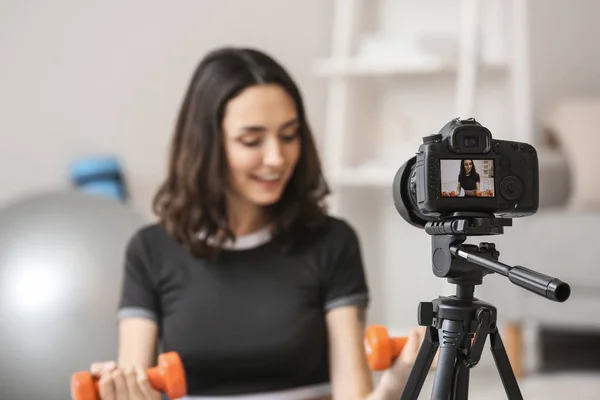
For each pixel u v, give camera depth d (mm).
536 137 4250
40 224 2533
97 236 2531
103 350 2467
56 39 3596
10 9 3545
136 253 1803
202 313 1729
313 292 1764
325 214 1842
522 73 3920
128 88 3695
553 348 4102
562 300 897
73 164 3504
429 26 3955
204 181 1732
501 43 3977
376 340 1370
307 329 1729
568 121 3842
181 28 3785
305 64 4051
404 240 4082
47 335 2426
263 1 3941
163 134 3748
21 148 3559
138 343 1755
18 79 3555
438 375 1091
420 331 1388
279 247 1767
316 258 1776
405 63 3785
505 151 1116
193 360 1723
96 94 3650
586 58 4398
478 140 1103
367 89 4023
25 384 2443
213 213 1735
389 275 4102
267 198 1691
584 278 3338
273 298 1734
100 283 2473
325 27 4094
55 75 3594
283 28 3992
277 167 1667
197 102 1727
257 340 1710
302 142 1773
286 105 1688
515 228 3488
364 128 4027
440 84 3947
